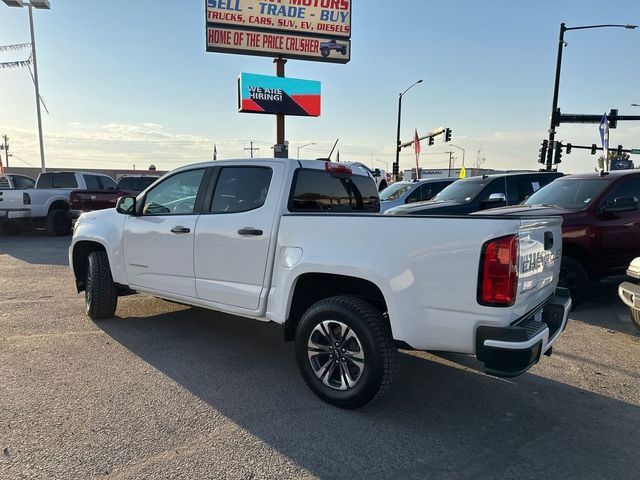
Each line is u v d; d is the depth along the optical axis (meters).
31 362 4.55
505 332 3.08
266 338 5.43
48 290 7.57
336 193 4.82
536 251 3.53
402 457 3.12
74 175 16.44
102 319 5.99
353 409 3.74
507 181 9.94
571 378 4.46
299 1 21.83
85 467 2.90
